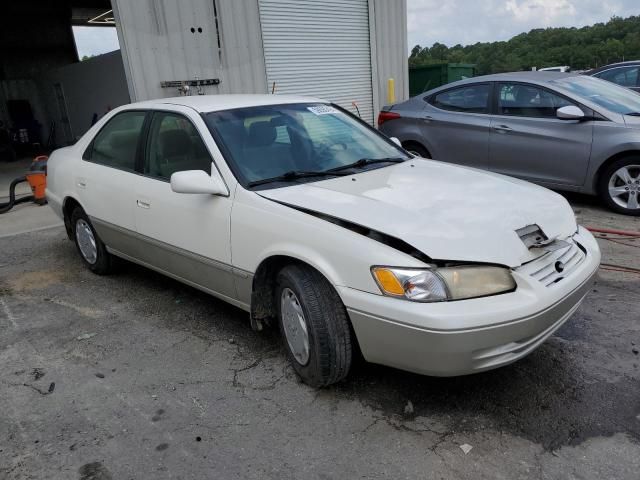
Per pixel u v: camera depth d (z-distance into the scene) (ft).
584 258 9.74
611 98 20.54
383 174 11.34
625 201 19.56
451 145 23.16
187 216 11.53
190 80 29.81
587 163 19.60
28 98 56.65
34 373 10.89
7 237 21.17
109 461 8.25
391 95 39.45
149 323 12.90
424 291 7.95
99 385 10.34
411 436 8.46
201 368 10.76
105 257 15.72
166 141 12.49
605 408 8.89
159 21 28.27
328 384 9.51
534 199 10.25
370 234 8.64
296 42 33.76
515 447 8.09
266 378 10.27
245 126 11.85
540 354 10.63
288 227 9.45
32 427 9.15
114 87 42.50
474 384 9.75
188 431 8.85
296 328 9.69
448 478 7.55
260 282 10.32
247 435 8.68
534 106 21.02
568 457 7.83
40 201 26.61
